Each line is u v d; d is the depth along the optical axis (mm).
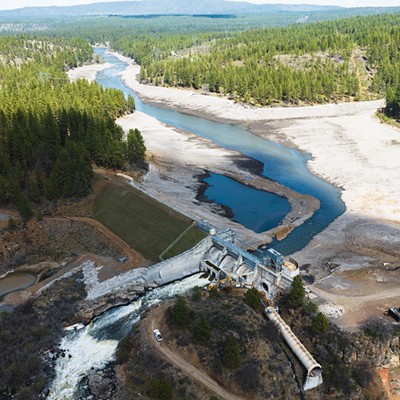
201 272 105688
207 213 128625
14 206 119000
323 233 118625
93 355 78875
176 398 66375
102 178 138750
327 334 77000
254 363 70625
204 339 73375
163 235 112750
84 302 91375
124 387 70250
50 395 70438
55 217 117250
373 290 90062
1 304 90375
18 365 73500
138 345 77312
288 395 68375
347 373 72438
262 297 87625
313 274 99688
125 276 99438
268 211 133000
